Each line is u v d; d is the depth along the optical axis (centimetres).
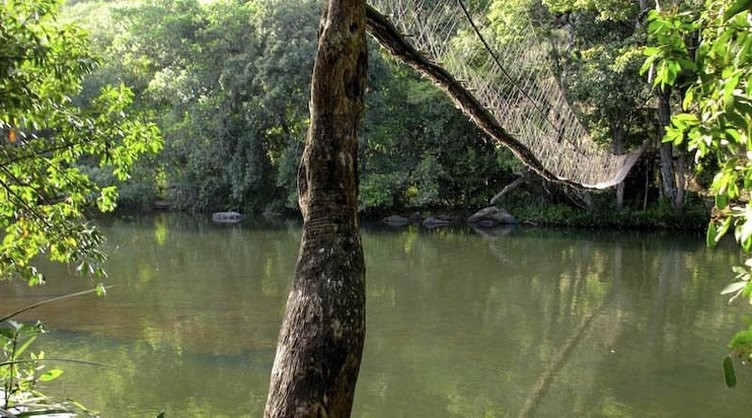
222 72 1922
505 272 1100
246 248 1388
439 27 365
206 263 1177
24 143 281
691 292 918
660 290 938
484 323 768
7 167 278
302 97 1848
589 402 523
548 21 1475
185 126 1970
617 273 1077
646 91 1327
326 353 151
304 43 1802
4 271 291
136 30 2052
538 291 947
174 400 516
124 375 566
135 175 2039
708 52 137
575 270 1113
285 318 159
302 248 163
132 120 325
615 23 1448
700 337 699
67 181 299
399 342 688
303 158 167
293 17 1830
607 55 1349
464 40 506
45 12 270
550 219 1758
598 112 1477
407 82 1920
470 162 1889
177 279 1009
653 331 727
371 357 638
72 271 1012
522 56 772
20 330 224
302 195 168
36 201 292
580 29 1479
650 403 517
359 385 564
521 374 591
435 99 1830
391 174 1870
